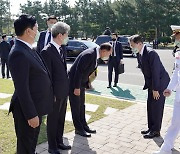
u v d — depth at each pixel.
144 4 48.84
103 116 5.58
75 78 4.27
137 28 50.34
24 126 2.82
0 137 4.24
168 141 3.71
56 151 3.84
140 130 4.79
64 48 4.02
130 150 3.98
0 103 6.32
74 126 4.62
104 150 3.98
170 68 13.74
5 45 10.81
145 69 4.36
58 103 3.78
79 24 59.81
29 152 2.92
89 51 4.21
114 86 9.27
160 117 4.45
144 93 8.21
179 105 3.62
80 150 3.97
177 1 46.28
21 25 2.65
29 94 2.63
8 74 11.12
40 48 5.34
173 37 3.71
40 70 2.76
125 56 21.20
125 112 5.88
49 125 3.81
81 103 4.62
